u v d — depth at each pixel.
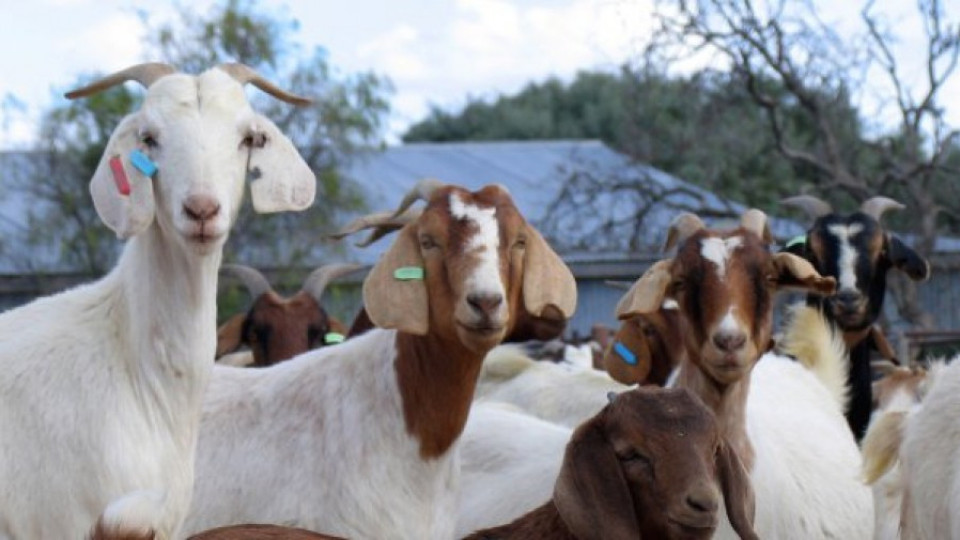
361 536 7.37
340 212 27.08
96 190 6.35
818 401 9.74
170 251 6.57
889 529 8.59
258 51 26.75
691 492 5.88
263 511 7.45
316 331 12.93
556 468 8.33
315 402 7.64
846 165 28.44
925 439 7.52
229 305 24.61
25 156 28.62
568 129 55.59
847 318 10.91
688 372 7.82
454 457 7.60
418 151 35.84
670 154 29.66
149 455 6.53
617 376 9.31
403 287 7.29
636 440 6.01
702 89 28.42
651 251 27.59
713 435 6.08
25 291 26.78
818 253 11.05
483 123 56.53
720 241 7.77
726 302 7.60
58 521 6.36
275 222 26.12
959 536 7.16
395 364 7.50
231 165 6.41
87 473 6.40
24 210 28.25
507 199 7.42
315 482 7.47
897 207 11.26
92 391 6.50
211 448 7.61
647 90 28.88
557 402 9.83
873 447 8.02
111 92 26.95
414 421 7.45
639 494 6.03
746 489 6.17
